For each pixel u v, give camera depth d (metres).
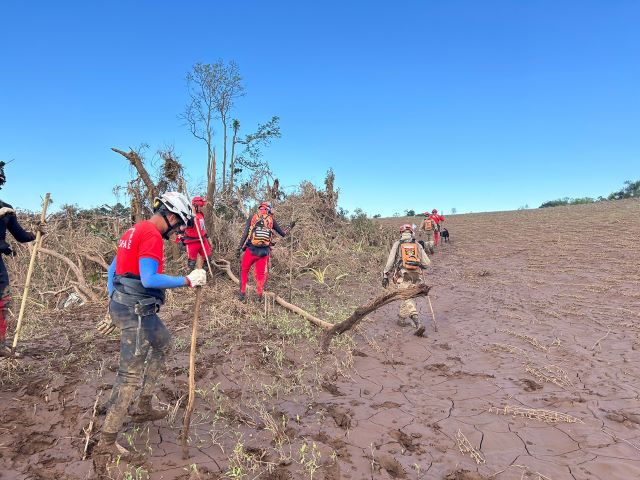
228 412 4.23
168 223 3.50
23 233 4.59
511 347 6.30
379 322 7.73
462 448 3.76
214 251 10.34
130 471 3.26
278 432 3.89
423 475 3.41
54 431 3.80
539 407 4.54
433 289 10.83
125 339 3.35
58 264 9.94
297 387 4.90
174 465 3.38
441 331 7.26
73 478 3.22
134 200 9.99
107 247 10.39
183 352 5.71
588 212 29.41
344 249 13.75
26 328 6.64
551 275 11.56
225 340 6.23
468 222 30.88
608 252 13.94
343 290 10.38
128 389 3.34
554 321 7.58
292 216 12.92
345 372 5.40
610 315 7.74
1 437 3.68
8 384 4.61
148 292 3.39
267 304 7.79
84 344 5.91
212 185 10.53
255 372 5.16
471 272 12.80
